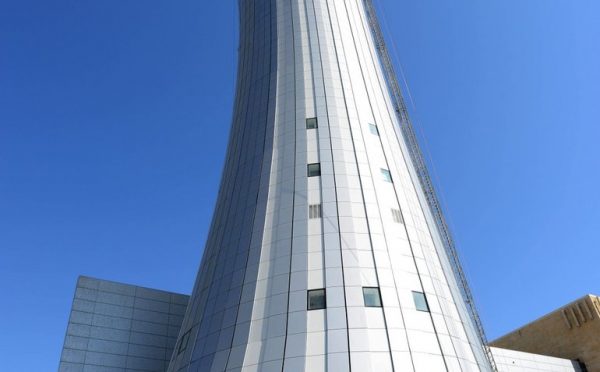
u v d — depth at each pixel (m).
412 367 27.52
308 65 44.47
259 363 28.23
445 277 35.12
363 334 28.30
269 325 29.78
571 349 56.97
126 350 42.25
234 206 38.41
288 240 33.50
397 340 28.36
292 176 37.03
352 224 33.72
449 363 28.80
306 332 28.73
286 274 31.80
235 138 44.06
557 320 59.28
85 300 42.44
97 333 41.69
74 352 40.12
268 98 43.44
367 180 36.69
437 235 38.78
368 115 41.91
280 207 35.62
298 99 41.97
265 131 41.19
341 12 50.12
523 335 62.09
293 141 39.22
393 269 32.03
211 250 37.91
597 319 55.31
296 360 27.67
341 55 45.69
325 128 39.56
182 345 33.94
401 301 30.45
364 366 27.02
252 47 50.12
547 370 51.00
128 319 43.50
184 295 47.38
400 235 34.44
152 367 42.78
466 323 33.34
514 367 48.31
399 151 41.59
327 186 35.84
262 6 52.66
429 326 30.05
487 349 41.81
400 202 36.81
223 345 30.20
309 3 49.88
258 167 39.09
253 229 35.31
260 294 31.53
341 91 42.47
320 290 30.58
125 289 44.62
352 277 30.98
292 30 47.78
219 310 32.50
